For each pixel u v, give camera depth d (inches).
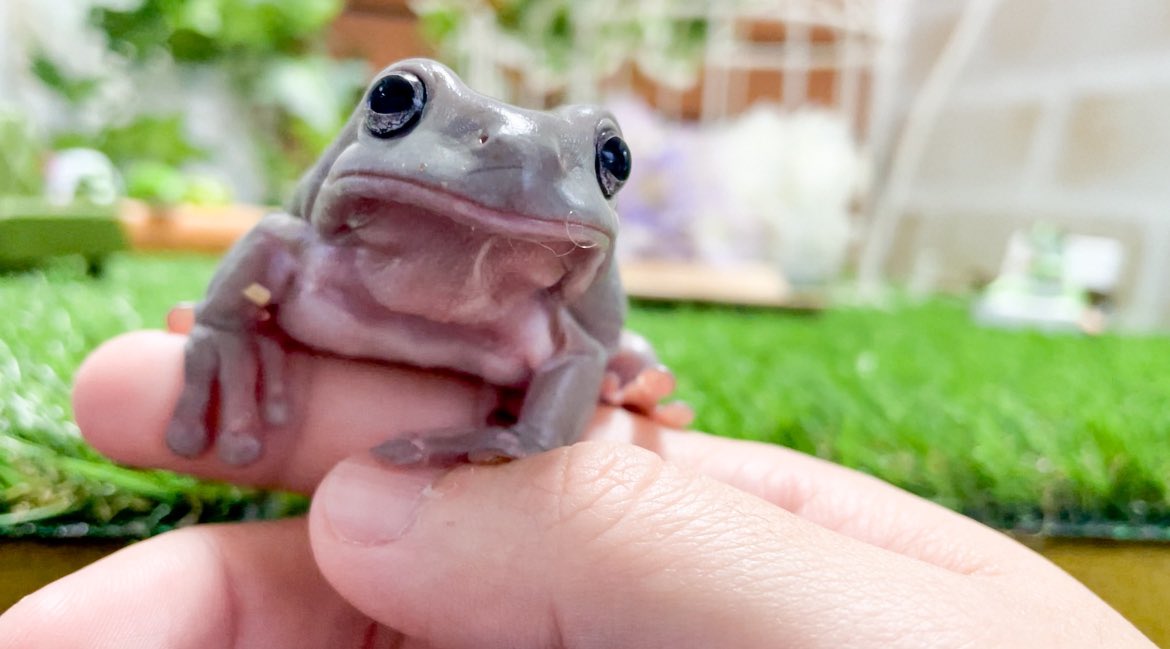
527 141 3.4
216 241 13.6
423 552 3.5
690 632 3.1
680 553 3.2
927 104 18.8
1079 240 14.3
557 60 16.7
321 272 4.0
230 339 4.2
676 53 17.0
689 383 8.1
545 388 4.2
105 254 11.4
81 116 18.4
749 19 17.1
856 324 13.1
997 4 16.9
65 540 4.5
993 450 6.3
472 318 4.0
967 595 3.2
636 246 16.7
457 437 3.9
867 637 3.0
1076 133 15.0
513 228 3.4
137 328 7.9
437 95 3.6
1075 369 10.0
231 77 17.6
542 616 3.4
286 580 4.3
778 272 15.8
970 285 17.4
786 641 3.0
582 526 3.3
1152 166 13.4
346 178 3.5
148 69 17.8
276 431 4.5
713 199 16.7
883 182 20.2
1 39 17.3
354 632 4.5
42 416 5.0
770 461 5.1
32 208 10.9
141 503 4.7
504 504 3.4
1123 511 5.7
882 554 3.3
